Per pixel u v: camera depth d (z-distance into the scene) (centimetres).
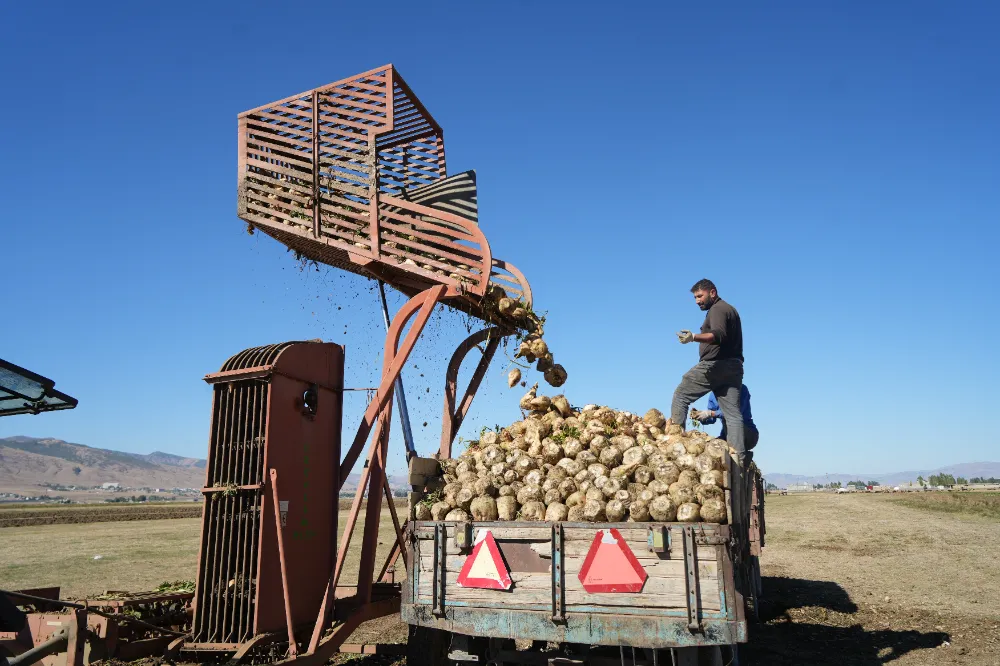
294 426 640
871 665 732
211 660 566
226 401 621
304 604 632
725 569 470
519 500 561
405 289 827
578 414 709
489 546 532
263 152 827
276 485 585
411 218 746
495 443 638
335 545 693
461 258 723
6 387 436
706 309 916
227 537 593
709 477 514
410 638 593
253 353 641
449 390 838
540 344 772
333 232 780
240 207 821
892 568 1430
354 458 675
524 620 514
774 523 2319
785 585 1265
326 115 801
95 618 532
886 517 2383
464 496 573
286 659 536
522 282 823
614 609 491
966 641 834
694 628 466
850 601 1102
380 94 777
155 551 1989
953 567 1423
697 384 869
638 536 494
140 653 554
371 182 765
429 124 880
